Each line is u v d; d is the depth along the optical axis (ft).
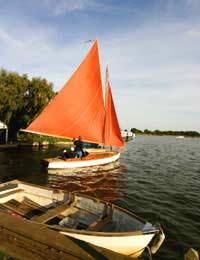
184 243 24.12
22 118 125.49
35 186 27.27
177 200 38.86
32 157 79.51
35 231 18.22
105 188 45.24
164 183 51.37
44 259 15.51
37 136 128.67
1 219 19.77
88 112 67.31
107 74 72.59
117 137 75.15
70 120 64.34
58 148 112.98
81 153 60.29
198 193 43.75
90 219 23.09
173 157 104.99
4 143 112.37
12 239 17.49
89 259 15.52
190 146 197.36
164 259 20.98
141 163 81.46
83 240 17.72
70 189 43.70
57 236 17.83
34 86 127.65
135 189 45.21
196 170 70.79
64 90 61.41
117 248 17.90
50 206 25.80
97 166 63.77
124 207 34.50
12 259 15.46
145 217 30.83
